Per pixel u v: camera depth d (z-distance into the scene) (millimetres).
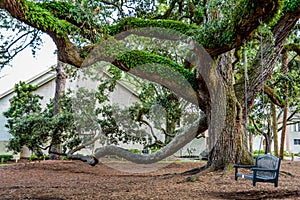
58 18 5234
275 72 11117
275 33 7332
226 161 7215
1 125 17125
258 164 6012
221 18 5152
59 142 10547
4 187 5801
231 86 7449
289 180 6457
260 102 12297
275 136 13906
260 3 3980
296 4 6840
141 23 6195
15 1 4098
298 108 15516
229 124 7324
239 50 7758
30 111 14047
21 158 16500
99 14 5191
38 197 4719
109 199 4516
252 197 4719
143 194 4906
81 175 8133
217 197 4691
